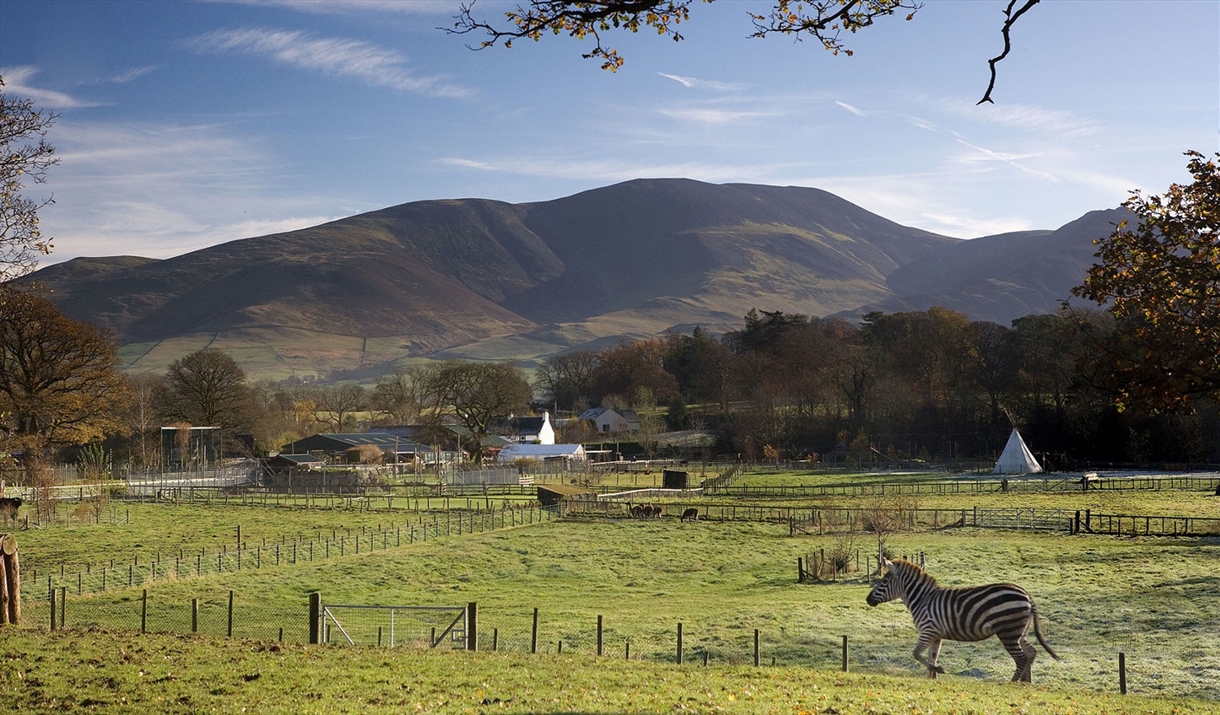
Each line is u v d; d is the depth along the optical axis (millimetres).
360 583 53344
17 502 82938
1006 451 123375
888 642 35375
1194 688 26875
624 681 22562
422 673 22812
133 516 89812
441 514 88750
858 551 60750
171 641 26859
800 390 175125
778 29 16703
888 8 16344
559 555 63656
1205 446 122375
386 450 156125
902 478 120438
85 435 103500
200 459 140375
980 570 52250
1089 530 67312
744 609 43344
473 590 51750
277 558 60969
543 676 22875
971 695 22266
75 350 104688
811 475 131250
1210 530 66062
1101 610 39156
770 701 20438
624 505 88812
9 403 94125
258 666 23031
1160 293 22750
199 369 150500
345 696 20047
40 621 40094
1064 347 134875
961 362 164875
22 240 33688
